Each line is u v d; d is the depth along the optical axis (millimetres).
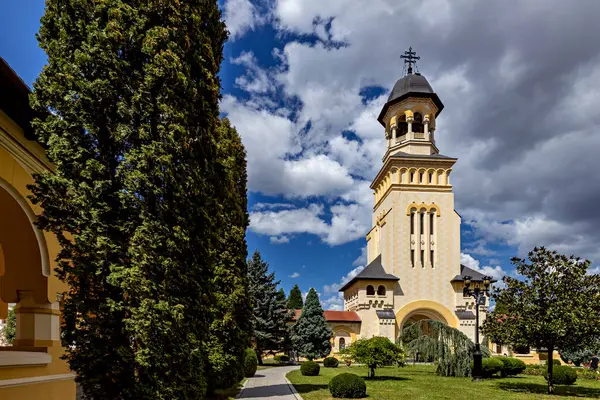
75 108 7480
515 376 30031
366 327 46625
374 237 56469
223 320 15938
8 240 7820
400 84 53219
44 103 7402
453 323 46875
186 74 8367
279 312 46156
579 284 19750
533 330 19797
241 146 21203
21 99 6957
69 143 7344
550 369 20516
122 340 7148
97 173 7445
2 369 6656
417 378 27531
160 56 7895
